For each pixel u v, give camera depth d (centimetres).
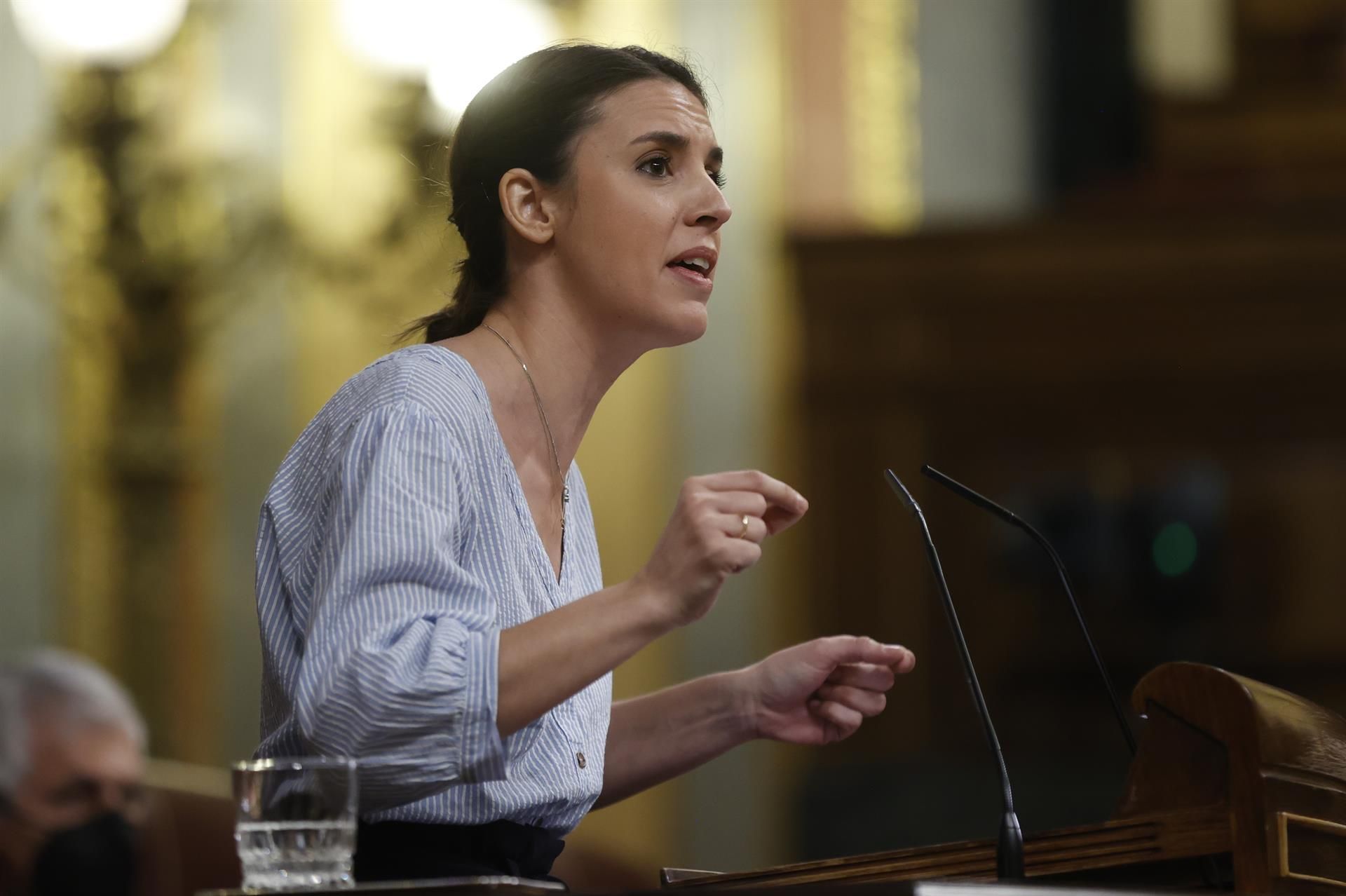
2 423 2592
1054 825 2616
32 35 2534
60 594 2577
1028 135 3006
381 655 592
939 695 2759
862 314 2827
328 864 554
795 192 2856
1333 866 627
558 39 2583
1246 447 2758
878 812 2616
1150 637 2748
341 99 2636
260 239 2600
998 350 2806
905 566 2783
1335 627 2705
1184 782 654
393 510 629
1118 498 2778
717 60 2797
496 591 682
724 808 2609
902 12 2927
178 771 1491
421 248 2503
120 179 2427
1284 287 2741
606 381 762
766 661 830
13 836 1108
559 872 2000
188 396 2611
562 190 740
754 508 614
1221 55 3175
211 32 2636
